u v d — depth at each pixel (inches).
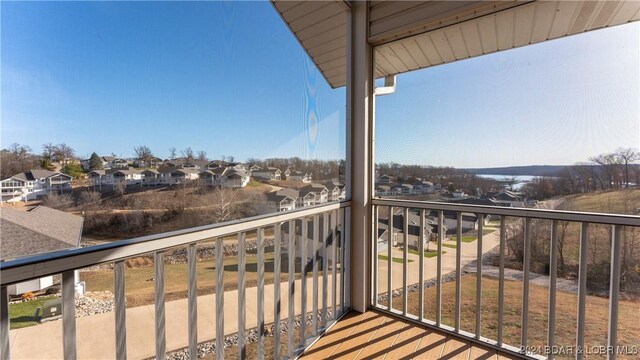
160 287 38.0
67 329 29.3
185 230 39.6
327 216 79.7
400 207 86.8
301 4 70.2
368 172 90.0
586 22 69.7
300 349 69.4
